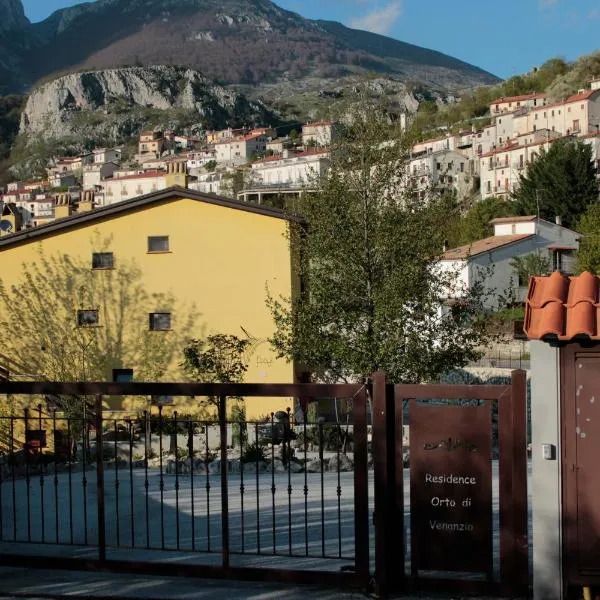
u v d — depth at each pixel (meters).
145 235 32.91
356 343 24.09
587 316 8.18
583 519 8.36
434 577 8.92
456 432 8.74
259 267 32.25
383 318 23.56
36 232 33.09
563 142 80.50
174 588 9.26
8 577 9.73
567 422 8.39
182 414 30.56
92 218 33.00
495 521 13.11
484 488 8.68
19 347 33.31
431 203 24.91
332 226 24.52
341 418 27.66
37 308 33.34
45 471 18.36
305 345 24.52
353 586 8.96
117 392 9.36
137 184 181.25
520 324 8.88
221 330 32.41
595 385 8.34
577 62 155.25
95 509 14.27
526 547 8.58
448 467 8.75
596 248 52.84
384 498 8.78
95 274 33.12
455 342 24.47
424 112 184.50
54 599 8.93
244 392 9.04
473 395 8.66
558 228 61.50
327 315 24.48
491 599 8.63
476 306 25.58
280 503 14.69
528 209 73.75
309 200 25.16
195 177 180.00
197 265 32.66
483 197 117.81
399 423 8.86
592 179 74.44
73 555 11.12
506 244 58.16
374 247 24.47
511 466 8.57
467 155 133.00
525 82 178.00
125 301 32.94
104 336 33.03
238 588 9.22
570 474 8.39
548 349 8.43
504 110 154.12
